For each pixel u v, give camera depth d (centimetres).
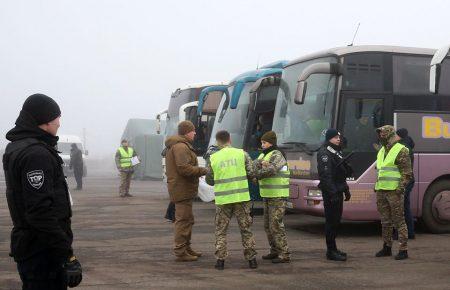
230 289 623
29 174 315
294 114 1103
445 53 875
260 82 1251
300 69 1129
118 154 1984
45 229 314
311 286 638
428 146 1056
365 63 1033
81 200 1839
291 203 1068
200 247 912
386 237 826
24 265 326
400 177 798
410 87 1054
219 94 1739
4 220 1292
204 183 1381
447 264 771
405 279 676
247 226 745
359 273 711
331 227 795
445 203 1067
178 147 779
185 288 628
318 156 790
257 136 1338
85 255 838
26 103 334
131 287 633
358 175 1006
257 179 770
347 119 1009
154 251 874
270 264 773
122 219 1300
